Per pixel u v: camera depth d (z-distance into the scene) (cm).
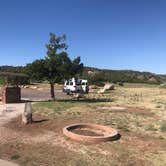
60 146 415
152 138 474
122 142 443
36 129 517
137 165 348
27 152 389
